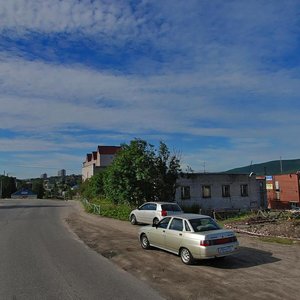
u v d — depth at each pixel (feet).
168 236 44.78
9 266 40.65
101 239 61.36
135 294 29.96
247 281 33.68
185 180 119.85
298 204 156.87
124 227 79.20
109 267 40.06
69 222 91.66
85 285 32.76
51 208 153.79
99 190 177.47
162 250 49.29
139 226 80.18
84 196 217.97
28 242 58.39
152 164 103.65
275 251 47.09
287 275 35.70
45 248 52.60
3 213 124.67
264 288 31.45
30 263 42.22
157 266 40.19
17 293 30.50
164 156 106.32
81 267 40.09
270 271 37.35
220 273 36.78
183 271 37.81
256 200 132.26
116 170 105.60
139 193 103.60
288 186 164.55
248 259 42.91
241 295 29.58
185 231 42.24
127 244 55.36
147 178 101.71
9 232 71.46
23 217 107.65
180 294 29.94
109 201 139.64
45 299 28.84
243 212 110.01
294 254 45.27
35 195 380.78
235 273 36.73
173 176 106.63
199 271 37.70
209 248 39.22
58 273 37.29
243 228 67.26
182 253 41.86
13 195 382.22
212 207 123.13
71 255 47.16
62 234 68.39
